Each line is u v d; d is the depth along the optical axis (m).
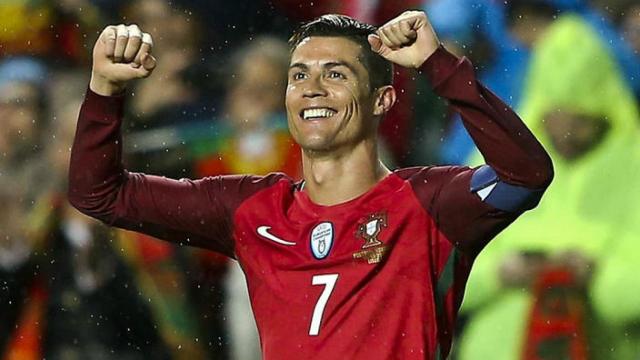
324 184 17.16
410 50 16.27
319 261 16.89
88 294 25.72
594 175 23.41
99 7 28.62
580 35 23.92
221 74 27.72
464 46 27.03
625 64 26.05
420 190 16.91
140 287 25.86
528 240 23.34
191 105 27.47
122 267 25.84
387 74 17.36
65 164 26.50
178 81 27.66
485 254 23.58
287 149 27.09
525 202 16.44
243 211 17.44
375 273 16.75
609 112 23.70
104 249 25.83
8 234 25.86
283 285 17.02
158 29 28.03
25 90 27.34
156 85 27.61
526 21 26.73
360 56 17.14
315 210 17.14
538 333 23.28
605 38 26.16
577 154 23.59
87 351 25.59
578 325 23.19
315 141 16.97
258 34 28.17
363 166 17.17
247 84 27.39
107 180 17.58
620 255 23.16
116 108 17.27
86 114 17.28
